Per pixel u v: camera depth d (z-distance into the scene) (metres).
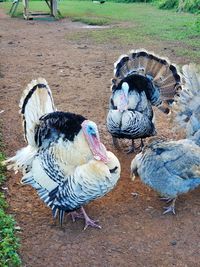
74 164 2.39
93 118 4.01
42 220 2.61
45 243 2.42
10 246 2.23
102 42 7.14
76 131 2.41
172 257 2.33
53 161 2.42
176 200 2.81
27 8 10.02
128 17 9.93
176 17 9.71
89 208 2.72
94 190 2.36
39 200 2.79
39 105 2.64
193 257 2.33
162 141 2.73
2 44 7.17
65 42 7.25
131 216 2.66
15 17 10.48
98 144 2.40
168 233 2.51
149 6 12.33
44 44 7.13
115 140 3.43
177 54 6.07
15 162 2.68
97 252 2.36
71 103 4.37
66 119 2.42
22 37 7.79
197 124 2.95
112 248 2.39
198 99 2.98
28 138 2.57
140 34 7.65
